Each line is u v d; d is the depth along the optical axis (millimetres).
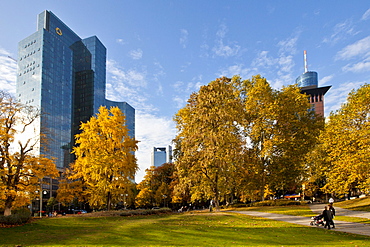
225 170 33656
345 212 33406
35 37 125500
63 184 46750
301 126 43188
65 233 18062
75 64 155250
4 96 26359
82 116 151000
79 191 46031
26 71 125125
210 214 29859
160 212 33031
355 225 23344
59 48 133000
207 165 33062
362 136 31672
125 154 34938
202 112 34125
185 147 34781
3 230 18578
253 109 42500
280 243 15938
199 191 37312
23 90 123938
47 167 26984
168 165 81875
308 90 160500
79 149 34688
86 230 19109
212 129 33500
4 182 25000
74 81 154000
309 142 43688
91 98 151875
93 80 154000
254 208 39938
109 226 20844
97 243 14945
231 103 34375
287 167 40594
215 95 33969
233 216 28203
